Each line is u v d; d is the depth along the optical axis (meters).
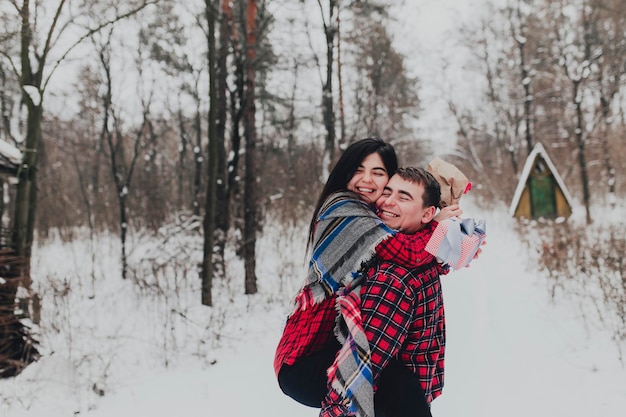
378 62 17.00
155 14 11.45
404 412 1.85
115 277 11.05
